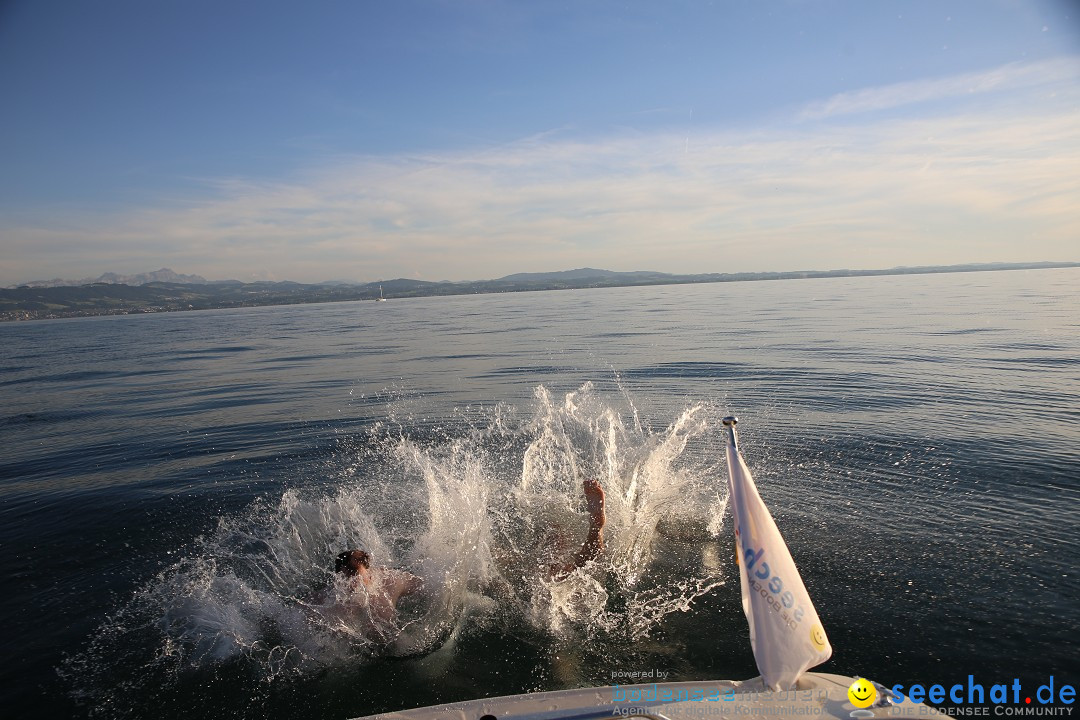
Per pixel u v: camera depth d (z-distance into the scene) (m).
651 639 3.56
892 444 6.93
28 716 3.11
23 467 7.98
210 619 3.91
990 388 9.71
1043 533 4.52
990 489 5.45
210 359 20.61
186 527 5.56
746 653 3.38
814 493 5.58
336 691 3.24
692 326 24.12
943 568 4.09
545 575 4.38
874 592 3.84
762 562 2.67
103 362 21.12
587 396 10.93
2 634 3.86
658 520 5.20
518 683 3.25
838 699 2.52
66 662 3.55
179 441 8.98
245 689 3.28
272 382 14.54
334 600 3.94
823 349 15.33
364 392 12.49
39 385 15.98
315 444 8.41
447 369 15.38
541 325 28.77
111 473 7.45
